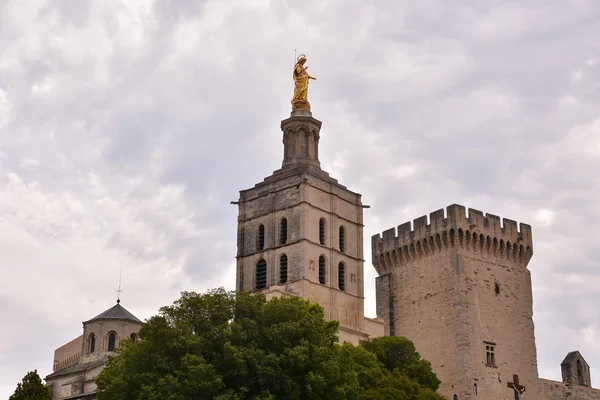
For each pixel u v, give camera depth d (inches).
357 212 4222.4
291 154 4202.8
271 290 3715.6
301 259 3858.3
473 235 4207.7
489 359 4065.0
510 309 4239.7
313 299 3843.5
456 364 3998.5
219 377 2721.5
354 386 2979.8
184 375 2773.1
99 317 4335.6
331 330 3088.1
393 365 3651.6
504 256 4320.9
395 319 4365.2
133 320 4362.7
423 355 4160.9
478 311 4114.2
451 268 4153.5
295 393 2807.6
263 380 2770.7
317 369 2864.2
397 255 4431.6
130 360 2920.8
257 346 2896.2
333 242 4018.2
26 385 3353.8
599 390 4520.2
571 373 4498.0
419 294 4279.0
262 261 4030.5
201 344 2859.3
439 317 4146.2
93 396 3831.2
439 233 4222.4
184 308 3002.0
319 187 4057.6
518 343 4202.8
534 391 4178.2
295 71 4375.0
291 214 3981.3
